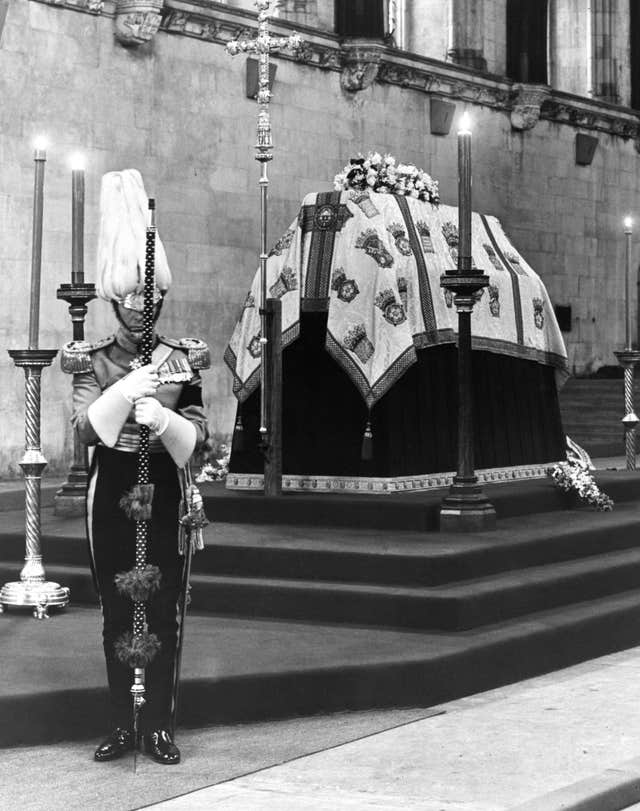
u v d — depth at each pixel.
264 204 9.62
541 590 8.48
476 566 8.38
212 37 18.80
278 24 19.69
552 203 26.19
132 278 6.16
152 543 6.08
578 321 26.92
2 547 8.82
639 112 28.11
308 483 9.92
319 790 5.61
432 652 7.20
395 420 9.80
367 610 7.85
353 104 21.39
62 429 16.92
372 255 9.62
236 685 6.60
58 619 7.88
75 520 9.55
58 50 16.89
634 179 28.44
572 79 27.97
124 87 17.70
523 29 24.95
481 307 10.49
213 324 19.06
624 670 8.09
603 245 27.56
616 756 6.13
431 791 5.60
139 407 5.88
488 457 10.80
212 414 19.09
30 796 5.52
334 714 6.83
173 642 6.11
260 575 8.34
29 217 16.53
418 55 22.33
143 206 6.27
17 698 6.16
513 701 7.21
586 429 21.97
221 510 9.53
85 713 6.29
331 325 9.62
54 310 16.77
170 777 5.78
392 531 9.09
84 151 17.23
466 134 9.07
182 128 18.52
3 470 16.27
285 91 20.17
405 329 9.55
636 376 25.86
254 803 5.43
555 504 10.65
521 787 5.66
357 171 10.20
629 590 9.41
